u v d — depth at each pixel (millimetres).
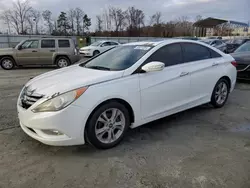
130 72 3137
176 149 3010
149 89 3279
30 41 11523
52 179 2396
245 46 8078
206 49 4371
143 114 3287
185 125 3826
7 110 4523
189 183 2322
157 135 3439
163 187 2270
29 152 2928
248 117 4223
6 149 2996
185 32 46188
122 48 3975
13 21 40438
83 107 2703
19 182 2344
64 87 2719
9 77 8891
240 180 2367
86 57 18578
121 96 2980
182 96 3793
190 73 3854
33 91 2859
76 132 2717
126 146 3092
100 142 2922
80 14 47594
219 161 2719
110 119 2996
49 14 44594
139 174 2475
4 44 27094
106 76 2961
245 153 2912
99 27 49344
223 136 3414
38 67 12562
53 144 2701
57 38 11914
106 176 2445
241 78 7184
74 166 2627
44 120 2627
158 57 3527
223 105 4812
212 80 4324
